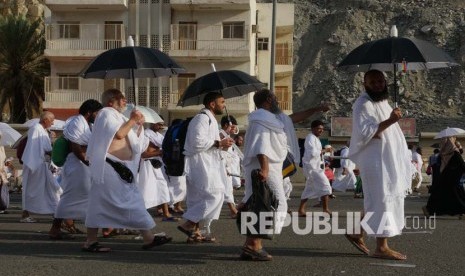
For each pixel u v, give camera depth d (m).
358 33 91.50
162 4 45.03
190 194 10.52
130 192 9.47
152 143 13.27
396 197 9.03
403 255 9.16
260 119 8.83
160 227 12.95
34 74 48.00
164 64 11.45
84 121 11.04
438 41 88.25
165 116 44.81
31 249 9.94
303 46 93.00
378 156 9.01
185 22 45.03
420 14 92.38
